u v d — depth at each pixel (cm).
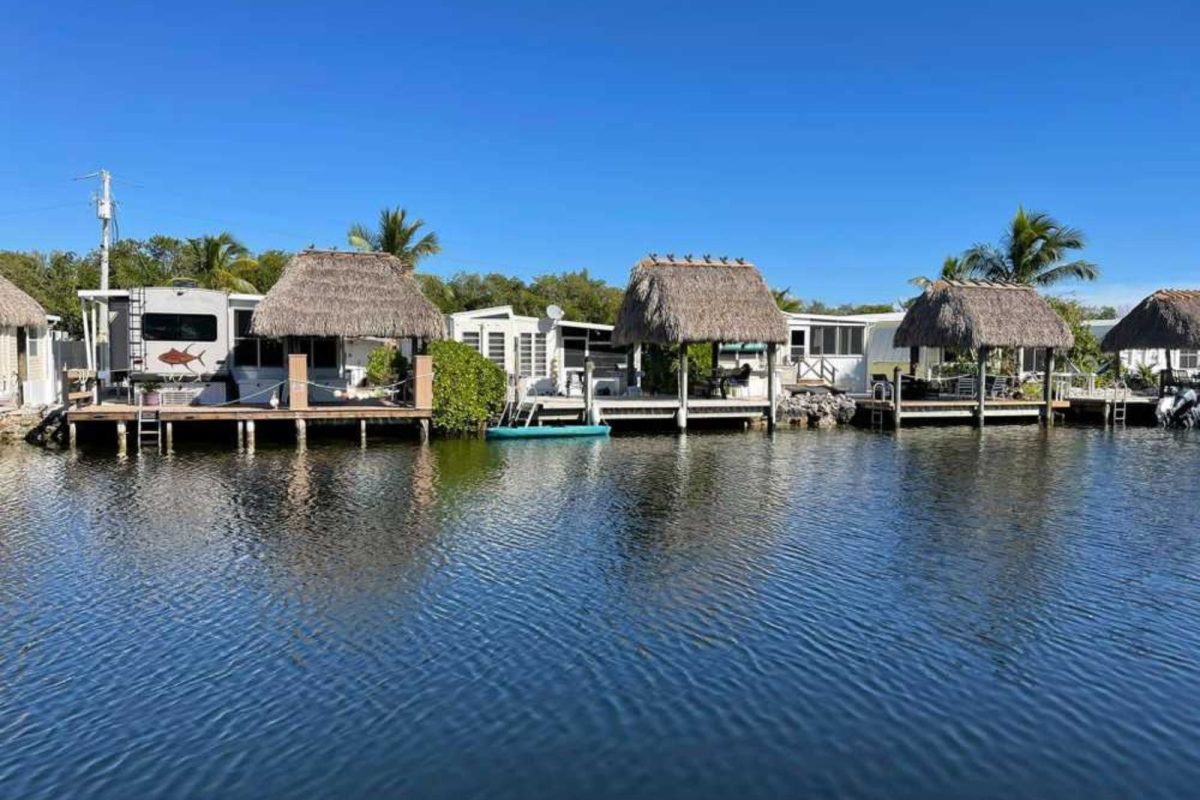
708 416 2623
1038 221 3562
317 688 748
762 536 1276
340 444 2245
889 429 2794
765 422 2748
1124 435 2697
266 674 775
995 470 1931
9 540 1215
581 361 3186
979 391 2872
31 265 4522
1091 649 845
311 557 1136
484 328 2927
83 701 726
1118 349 3250
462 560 1129
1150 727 692
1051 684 766
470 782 607
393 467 1888
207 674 775
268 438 2316
